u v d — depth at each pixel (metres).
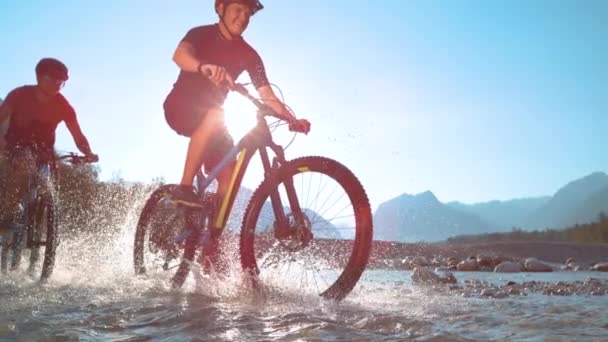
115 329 2.21
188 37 3.71
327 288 3.37
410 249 12.82
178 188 3.72
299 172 3.42
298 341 1.98
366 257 3.31
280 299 3.15
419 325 2.30
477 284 5.73
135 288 3.60
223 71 3.35
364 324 2.32
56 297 3.13
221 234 3.63
